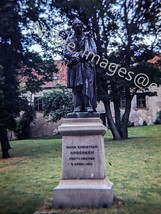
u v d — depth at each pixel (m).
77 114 6.51
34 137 30.41
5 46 15.04
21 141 25.05
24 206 6.50
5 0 13.26
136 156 12.27
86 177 6.13
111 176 9.07
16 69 16.20
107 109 19.97
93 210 5.67
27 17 15.52
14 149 18.95
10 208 6.44
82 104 6.81
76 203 5.91
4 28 14.07
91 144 6.23
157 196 6.86
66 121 6.44
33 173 10.20
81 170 6.17
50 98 28.55
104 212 5.53
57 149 16.45
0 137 15.41
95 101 7.04
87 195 5.90
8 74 15.10
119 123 20.41
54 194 6.00
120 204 6.04
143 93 20.06
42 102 29.64
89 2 17.34
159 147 14.20
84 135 6.28
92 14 17.91
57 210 5.75
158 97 30.11
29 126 30.62
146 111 30.22
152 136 21.59
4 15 13.43
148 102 30.22
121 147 15.03
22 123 29.45
